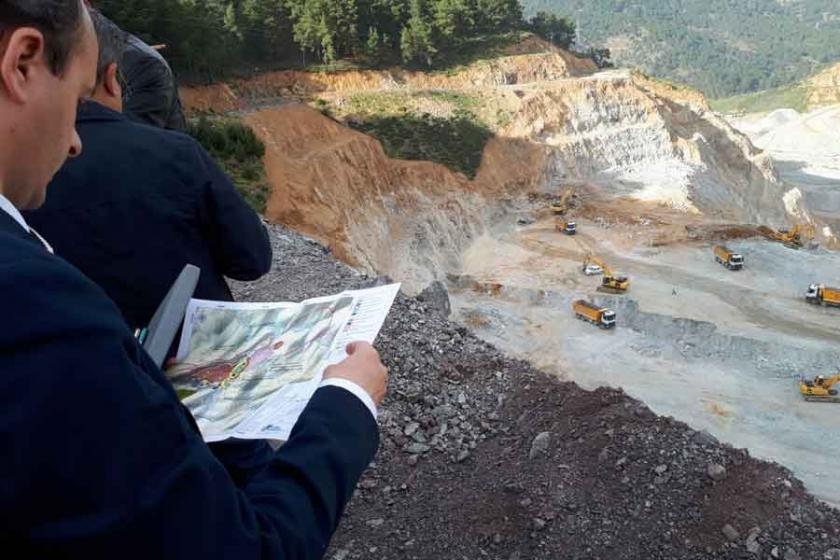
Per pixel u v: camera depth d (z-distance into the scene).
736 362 32.44
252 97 61.00
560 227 52.09
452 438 6.22
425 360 7.32
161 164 2.98
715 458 5.54
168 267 3.03
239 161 31.94
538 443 5.89
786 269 43.34
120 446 1.21
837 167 119.62
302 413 1.84
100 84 3.14
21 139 1.39
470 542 5.17
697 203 62.72
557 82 73.31
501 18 85.00
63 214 2.84
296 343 2.96
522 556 5.03
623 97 74.44
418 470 5.88
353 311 3.09
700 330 35.16
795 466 23.77
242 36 64.88
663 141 73.56
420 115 63.69
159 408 1.30
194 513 1.29
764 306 38.25
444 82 71.38
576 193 61.72
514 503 5.39
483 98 67.75
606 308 37.75
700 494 5.27
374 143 52.00
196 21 53.25
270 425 2.44
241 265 3.33
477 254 50.38
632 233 51.47
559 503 5.34
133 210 2.91
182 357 3.02
